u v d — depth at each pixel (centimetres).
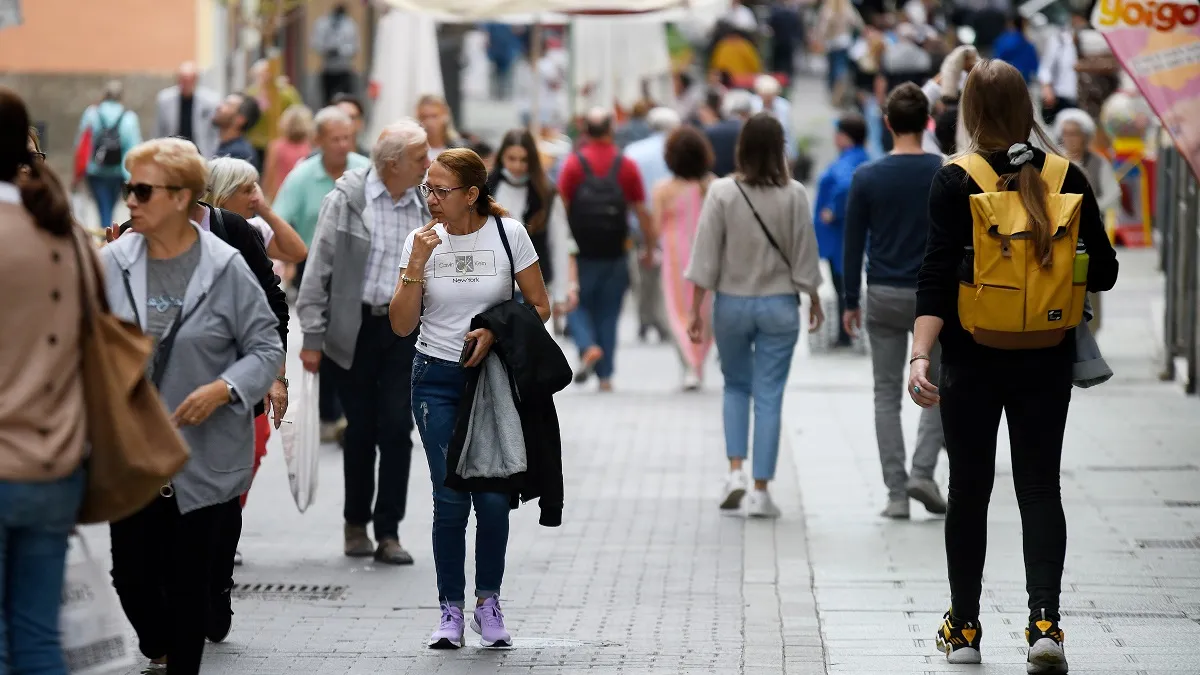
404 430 2628
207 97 6172
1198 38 2522
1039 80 7306
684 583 2514
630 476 3366
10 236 1431
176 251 1723
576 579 2553
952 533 1959
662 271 4444
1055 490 1884
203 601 1770
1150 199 6297
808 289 2964
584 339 4428
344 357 2594
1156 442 3428
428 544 2791
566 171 4366
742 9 10400
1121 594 2328
